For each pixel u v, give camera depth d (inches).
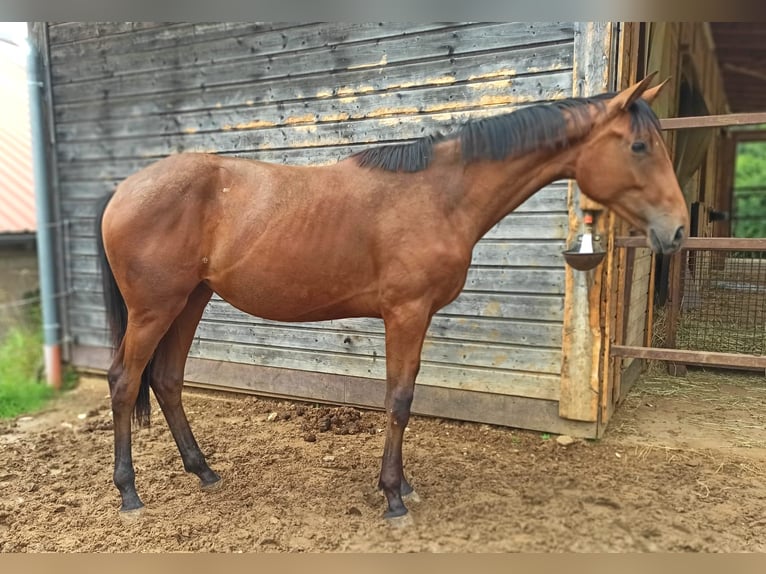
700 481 100.2
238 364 158.9
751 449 114.3
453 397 131.3
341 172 89.1
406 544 82.0
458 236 86.2
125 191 90.0
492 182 86.2
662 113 154.9
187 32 154.6
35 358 191.3
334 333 144.5
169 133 163.0
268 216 86.7
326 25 135.7
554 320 119.7
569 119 83.7
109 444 127.3
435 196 85.7
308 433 129.5
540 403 122.9
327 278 87.0
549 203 117.7
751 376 163.9
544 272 119.8
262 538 84.7
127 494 93.1
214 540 85.2
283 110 144.8
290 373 151.5
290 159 145.8
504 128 85.2
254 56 146.3
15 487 105.0
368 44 132.1
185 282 89.7
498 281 124.3
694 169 187.8
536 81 116.6
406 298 84.3
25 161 241.0
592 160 83.2
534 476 103.0
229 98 151.7
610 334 118.0
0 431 139.7
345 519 90.2
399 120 131.2
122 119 170.1
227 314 158.6
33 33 179.5
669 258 170.9
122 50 165.8
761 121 96.9
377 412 141.3
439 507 92.2
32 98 179.8
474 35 121.0
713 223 237.1
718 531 84.2
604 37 108.4
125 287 89.5
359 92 134.6
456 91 124.4
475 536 83.5
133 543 84.7
